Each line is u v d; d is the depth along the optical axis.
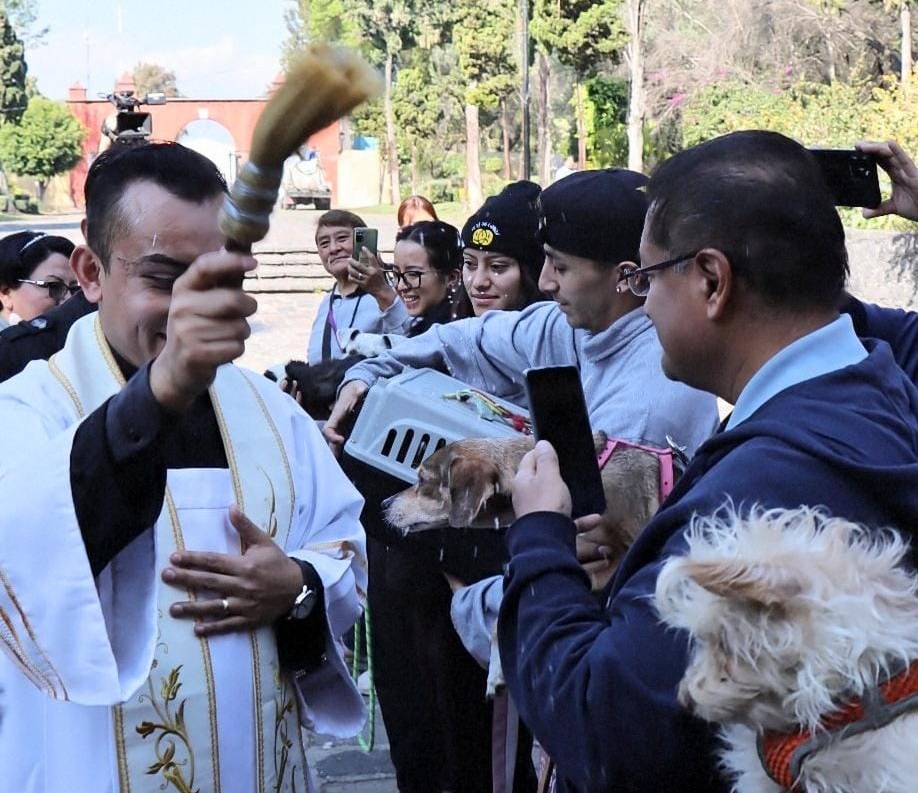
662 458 2.46
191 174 2.17
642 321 2.81
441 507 2.58
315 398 4.14
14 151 48.66
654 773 1.59
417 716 3.96
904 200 2.69
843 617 1.38
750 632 1.38
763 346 1.75
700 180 1.75
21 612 1.90
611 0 28.77
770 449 1.62
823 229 1.72
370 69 1.41
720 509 1.57
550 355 3.22
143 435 1.78
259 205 1.52
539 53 35.00
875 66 24.78
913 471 1.59
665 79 27.97
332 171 40.97
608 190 2.80
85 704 1.97
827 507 1.57
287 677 2.34
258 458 2.35
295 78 1.41
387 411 2.97
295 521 2.40
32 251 5.19
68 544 1.87
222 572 2.17
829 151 2.68
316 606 2.30
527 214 4.07
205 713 2.15
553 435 2.18
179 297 1.68
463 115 42.38
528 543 1.88
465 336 3.44
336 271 6.11
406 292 5.45
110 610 2.01
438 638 3.71
